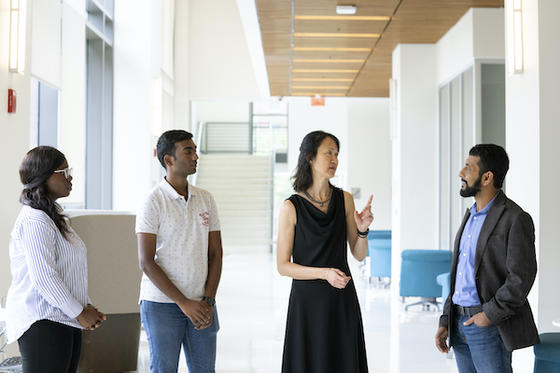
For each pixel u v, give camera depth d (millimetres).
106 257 5535
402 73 10555
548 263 5273
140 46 11703
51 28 7582
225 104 22375
